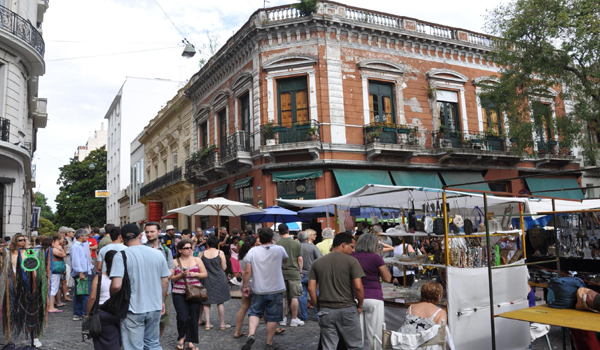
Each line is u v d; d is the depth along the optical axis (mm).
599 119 15258
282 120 17609
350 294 4738
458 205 7820
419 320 4418
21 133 16031
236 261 12891
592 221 6855
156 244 5891
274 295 6285
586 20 13805
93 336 4402
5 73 15086
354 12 18000
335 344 4688
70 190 48750
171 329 7801
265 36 17781
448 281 5348
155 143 33406
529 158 20219
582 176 22703
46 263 6809
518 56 15758
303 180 17141
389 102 18453
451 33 19984
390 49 18531
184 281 6172
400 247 9547
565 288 4961
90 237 10617
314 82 17156
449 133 19047
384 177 17484
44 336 7383
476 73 20328
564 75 15547
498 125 20281
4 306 6387
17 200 16141
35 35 16234
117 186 43656
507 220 7297
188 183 25875
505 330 5781
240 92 19266
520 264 6055
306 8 17078
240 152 17719
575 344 4840
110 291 4398
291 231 15586
